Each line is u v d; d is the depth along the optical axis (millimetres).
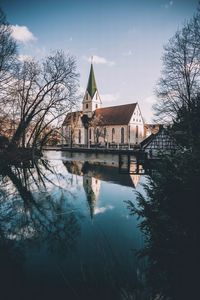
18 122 25734
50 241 7336
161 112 29297
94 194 13539
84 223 8906
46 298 4723
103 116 74938
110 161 33031
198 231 3854
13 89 23688
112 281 4953
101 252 6430
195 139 4270
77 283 5133
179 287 4031
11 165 24359
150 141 27781
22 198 12672
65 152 52469
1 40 21453
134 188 15242
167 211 4379
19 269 5773
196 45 26656
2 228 8445
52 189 14859
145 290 4445
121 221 9055
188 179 3887
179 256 4086
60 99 26797
